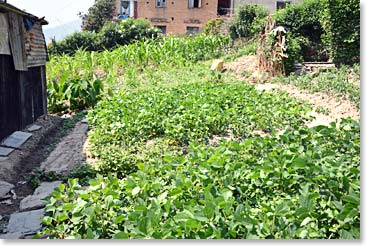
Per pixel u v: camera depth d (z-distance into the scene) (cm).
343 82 1118
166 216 408
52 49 2419
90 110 1086
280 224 374
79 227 416
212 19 2589
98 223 416
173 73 1605
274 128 809
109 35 2505
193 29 2830
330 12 1384
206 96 995
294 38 1605
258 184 466
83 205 422
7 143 809
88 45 2484
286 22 1703
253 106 913
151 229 372
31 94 1023
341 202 412
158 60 1798
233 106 914
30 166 738
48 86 1230
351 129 645
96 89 1250
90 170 658
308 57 1617
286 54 1403
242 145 588
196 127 782
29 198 575
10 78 873
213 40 1989
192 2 2806
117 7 3250
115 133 798
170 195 453
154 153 697
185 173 516
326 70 1327
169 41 1945
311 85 1173
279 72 1402
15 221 500
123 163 661
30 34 984
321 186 439
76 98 1222
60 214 431
